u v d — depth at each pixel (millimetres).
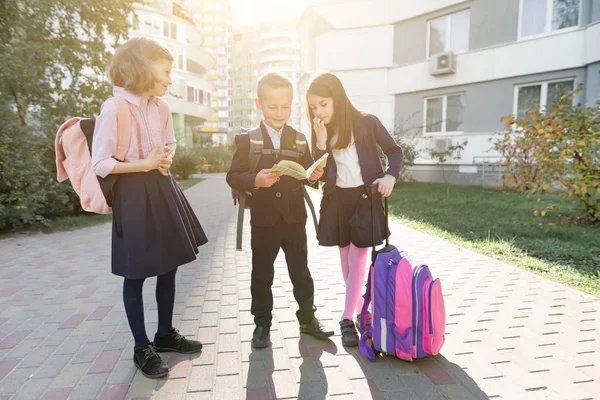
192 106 36875
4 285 4156
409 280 2459
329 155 2754
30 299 3746
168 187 2400
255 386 2289
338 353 2664
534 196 10125
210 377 2385
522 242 5512
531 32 13141
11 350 2752
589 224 6562
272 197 2635
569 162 6336
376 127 2748
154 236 2297
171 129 2570
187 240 2404
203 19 98938
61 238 6543
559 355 2602
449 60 14773
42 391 2262
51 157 7969
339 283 4117
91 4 9055
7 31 7859
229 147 41375
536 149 6672
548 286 3881
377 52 17281
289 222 2658
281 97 2508
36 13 8195
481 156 14570
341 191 2752
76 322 3221
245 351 2699
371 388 2264
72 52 9016
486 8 14016
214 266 4812
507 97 13867
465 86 14930
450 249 5395
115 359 2619
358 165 2697
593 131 6023
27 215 6980
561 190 7613
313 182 2596
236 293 3850
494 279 4109
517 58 13406
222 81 103125
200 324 3137
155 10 34438
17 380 2377
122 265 2270
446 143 15312
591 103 11727
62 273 4586
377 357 2609
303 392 2229
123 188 2254
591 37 11617
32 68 7578
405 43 16641
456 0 14680
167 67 2332
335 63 17969
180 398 2178
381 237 2668
